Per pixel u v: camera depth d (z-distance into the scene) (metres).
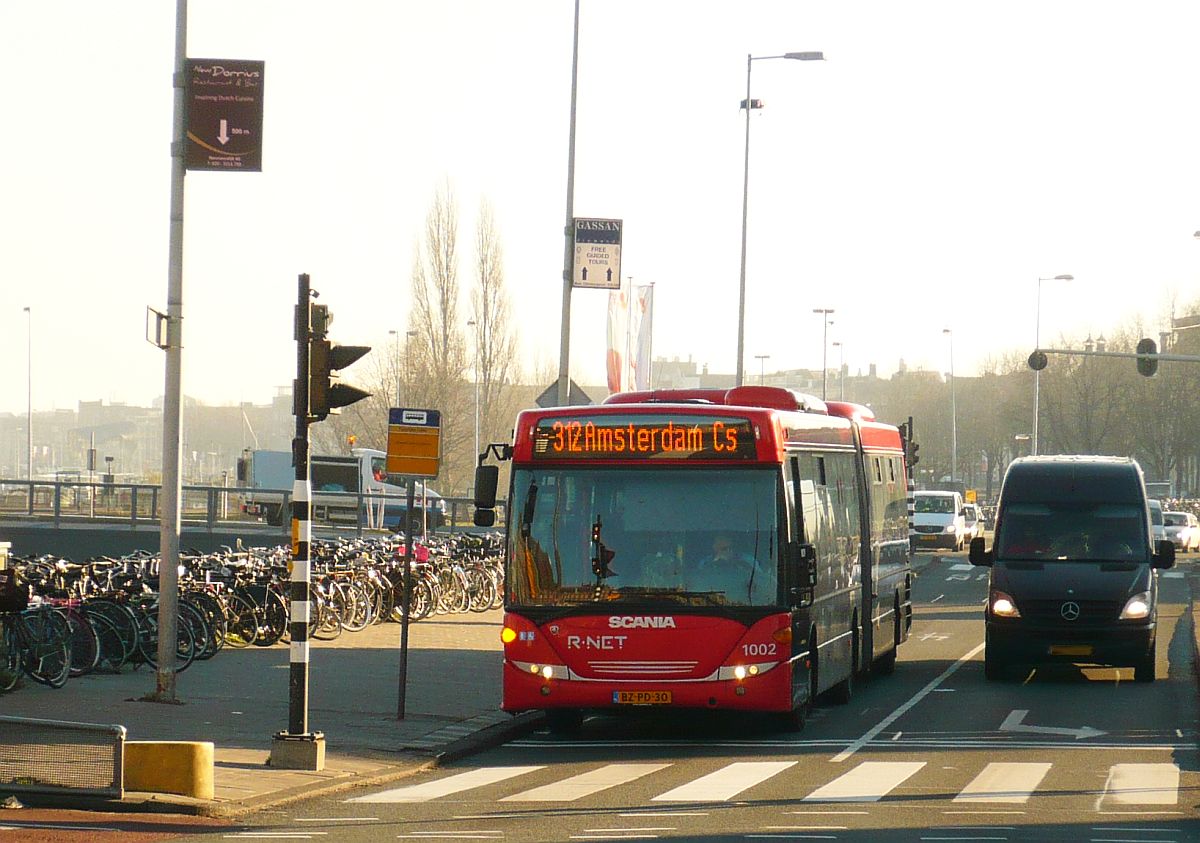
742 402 20.92
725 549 18.17
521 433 18.67
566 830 12.38
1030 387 115.31
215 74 19.73
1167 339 115.12
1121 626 24.73
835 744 18.28
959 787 14.81
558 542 18.38
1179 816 13.09
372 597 33.00
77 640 22.53
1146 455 115.94
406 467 19.75
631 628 18.06
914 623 39.12
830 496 21.61
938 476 144.50
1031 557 25.75
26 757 13.60
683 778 15.62
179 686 21.97
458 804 13.99
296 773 15.37
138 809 13.29
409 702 21.20
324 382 15.90
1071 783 15.07
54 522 48.69
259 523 50.50
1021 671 27.75
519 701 18.20
